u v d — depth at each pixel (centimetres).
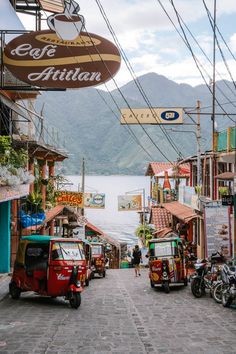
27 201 2400
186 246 3195
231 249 2153
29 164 2492
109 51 1477
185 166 4844
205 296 1769
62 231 3575
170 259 1966
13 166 1692
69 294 1434
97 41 1480
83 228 3959
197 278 1742
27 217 2361
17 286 1578
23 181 1805
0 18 1606
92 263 2641
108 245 4991
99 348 927
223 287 1539
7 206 2203
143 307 1509
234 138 2203
